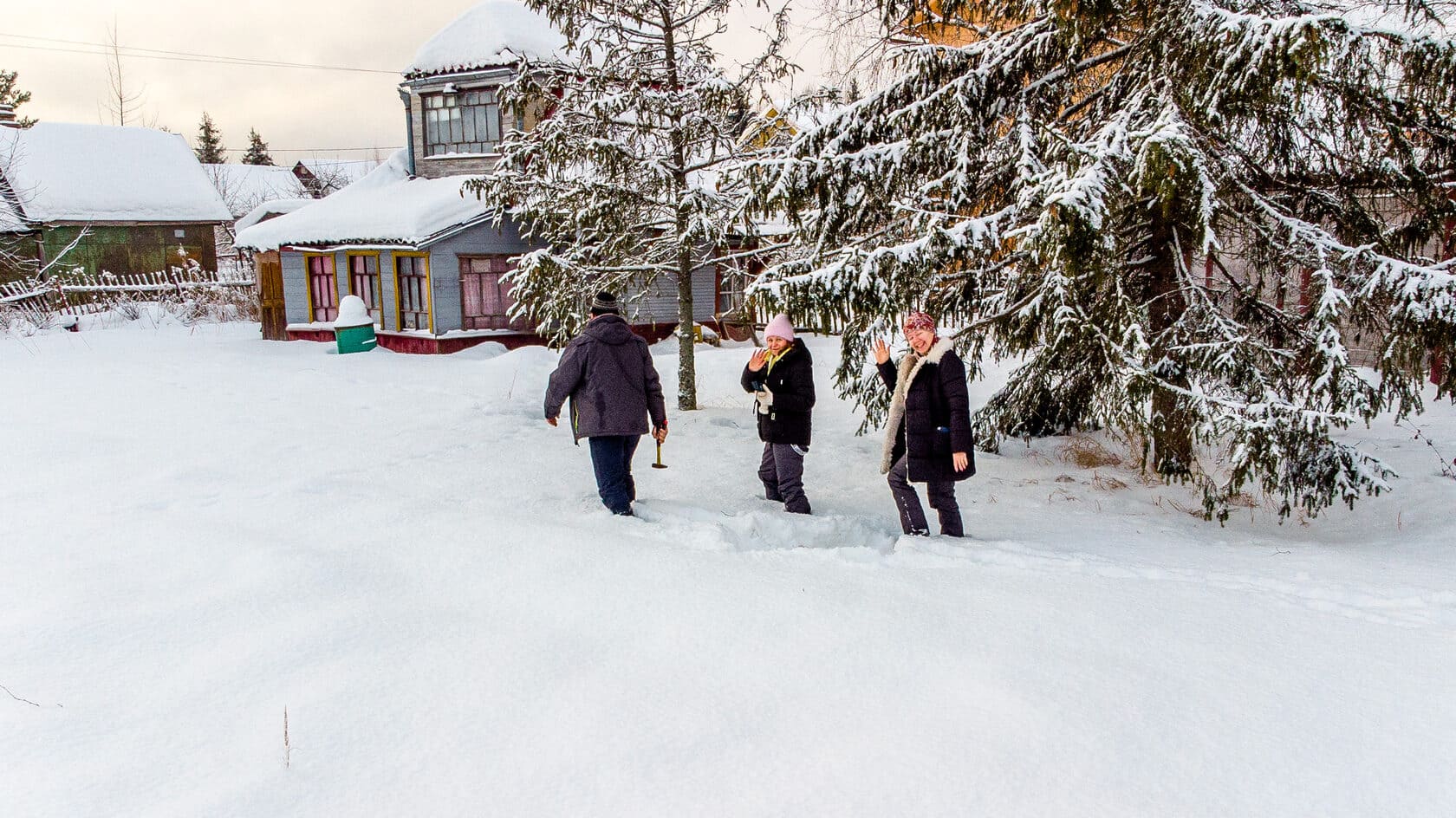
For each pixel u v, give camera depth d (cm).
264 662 326
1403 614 372
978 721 277
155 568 430
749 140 1015
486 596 394
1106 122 616
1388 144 615
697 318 1909
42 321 2138
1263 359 640
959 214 689
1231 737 266
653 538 491
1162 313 703
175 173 3250
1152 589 403
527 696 301
